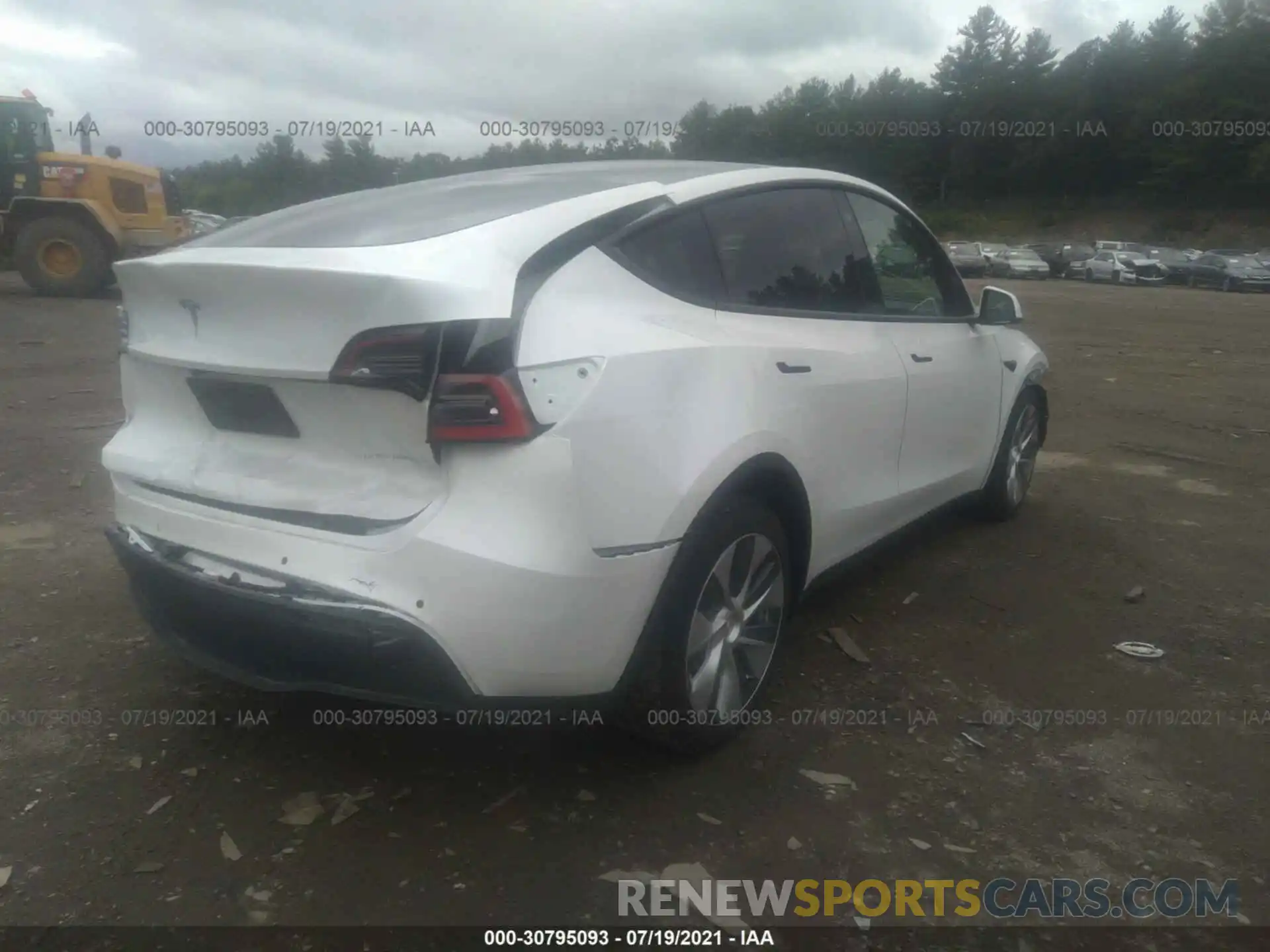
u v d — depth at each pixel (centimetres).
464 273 261
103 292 1769
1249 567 514
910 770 324
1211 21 8581
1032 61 8819
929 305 467
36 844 278
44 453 664
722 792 310
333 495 272
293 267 262
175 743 329
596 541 268
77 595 437
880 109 8688
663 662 294
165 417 313
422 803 301
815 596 461
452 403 255
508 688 268
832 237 397
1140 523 586
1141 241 7319
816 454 351
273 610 269
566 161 411
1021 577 492
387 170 1466
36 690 358
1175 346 1609
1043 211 8206
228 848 279
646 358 283
